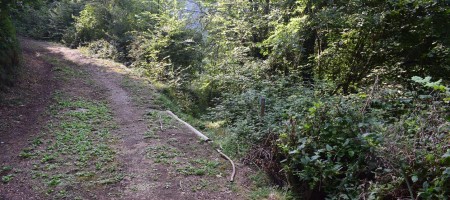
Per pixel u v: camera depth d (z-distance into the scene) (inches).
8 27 408.8
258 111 297.1
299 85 365.1
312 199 193.9
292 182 201.6
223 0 579.5
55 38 784.3
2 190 183.2
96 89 437.1
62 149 243.4
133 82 498.0
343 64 394.0
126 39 678.5
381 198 148.4
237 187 208.7
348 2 348.8
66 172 210.2
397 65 342.0
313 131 192.7
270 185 213.6
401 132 157.8
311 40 425.1
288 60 443.2
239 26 545.0
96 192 189.6
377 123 171.9
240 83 445.4
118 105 384.8
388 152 149.7
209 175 222.7
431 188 129.9
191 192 198.5
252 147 250.5
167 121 340.5
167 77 558.3
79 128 292.0
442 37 285.7
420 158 142.7
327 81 371.9
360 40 356.5
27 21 786.8
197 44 631.8
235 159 251.6
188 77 583.8
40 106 342.3
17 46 455.2
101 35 713.0
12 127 279.1
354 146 171.9
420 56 324.8
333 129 183.0
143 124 325.7
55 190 187.5
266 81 397.1
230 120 363.6
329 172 172.6
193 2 698.8
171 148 263.6
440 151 137.6
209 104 547.2
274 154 223.8
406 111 184.7
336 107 189.5
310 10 386.6
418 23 295.9
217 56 624.1
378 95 194.4
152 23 723.4
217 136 315.3
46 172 208.1
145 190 196.5
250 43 546.6
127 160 236.8
